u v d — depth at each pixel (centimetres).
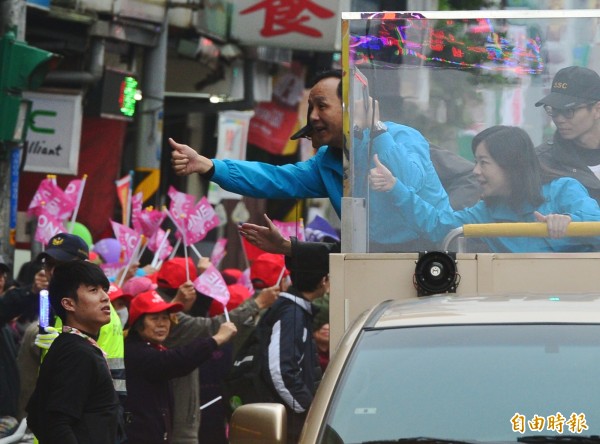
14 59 2684
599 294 1369
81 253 2177
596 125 1623
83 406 1714
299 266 1858
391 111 1652
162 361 2192
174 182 5409
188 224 2777
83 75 4062
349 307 1562
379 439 1164
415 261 1554
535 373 1194
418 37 1655
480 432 1155
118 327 2078
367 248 1636
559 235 1623
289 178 1845
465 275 1545
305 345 2266
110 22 4175
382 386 1211
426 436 1160
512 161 1634
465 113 1648
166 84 5109
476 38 1652
